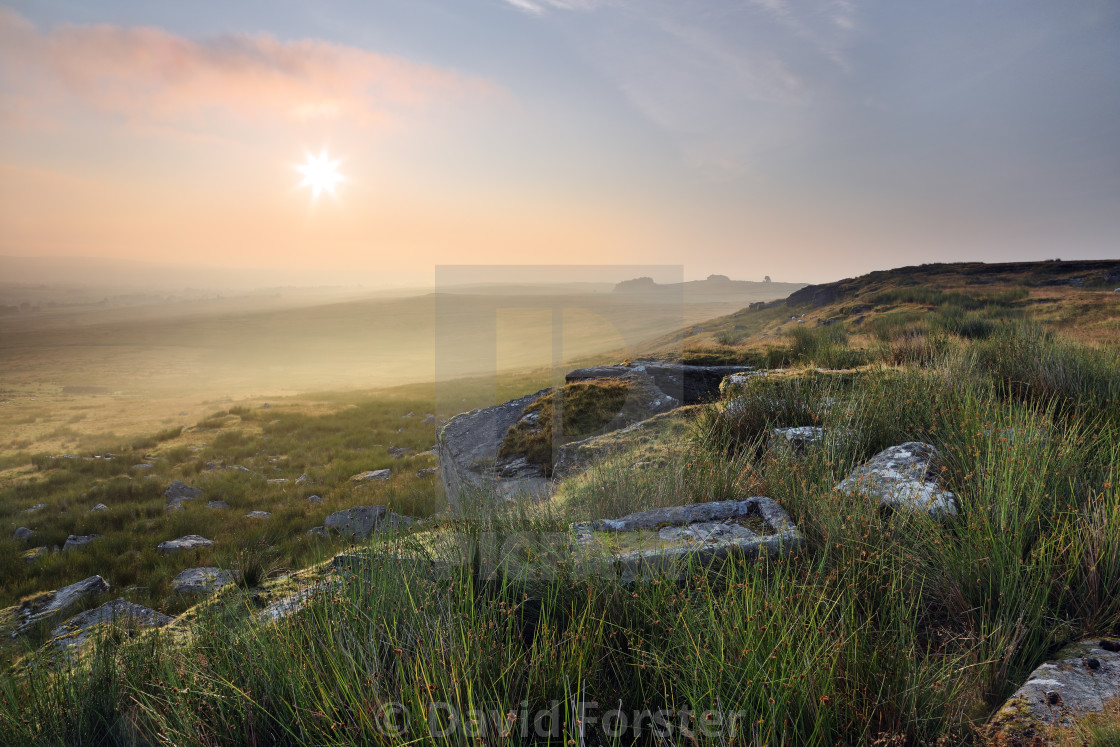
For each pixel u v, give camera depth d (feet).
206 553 28.07
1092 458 12.14
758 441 15.99
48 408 115.34
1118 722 5.65
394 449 58.13
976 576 8.45
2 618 19.60
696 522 10.35
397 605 8.30
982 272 152.15
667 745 6.07
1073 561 8.41
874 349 33.14
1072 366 19.04
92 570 27.17
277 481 45.68
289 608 9.63
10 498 42.78
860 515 9.94
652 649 7.00
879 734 5.94
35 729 7.99
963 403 15.02
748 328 142.20
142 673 9.04
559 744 6.31
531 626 8.13
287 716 6.92
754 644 6.65
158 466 52.47
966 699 6.63
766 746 5.53
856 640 6.77
